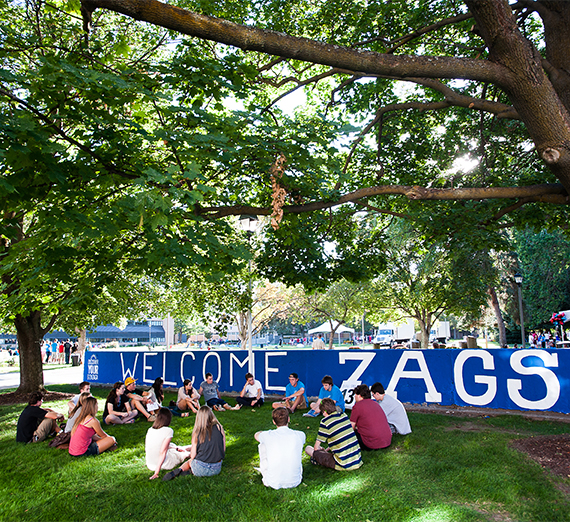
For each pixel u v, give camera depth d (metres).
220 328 16.28
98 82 5.84
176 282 15.91
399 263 23.44
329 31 11.82
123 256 8.54
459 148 13.14
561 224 12.03
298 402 10.89
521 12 8.54
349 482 5.76
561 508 4.72
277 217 6.89
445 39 11.78
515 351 9.95
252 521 4.82
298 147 7.48
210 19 4.81
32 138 5.50
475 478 5.58
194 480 6.03
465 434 7.75
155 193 5.11
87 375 19.92
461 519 4.58
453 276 21.69
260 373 13.88
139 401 10.47
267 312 30.94
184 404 11.12
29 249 7.88
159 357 16.89
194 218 7.65
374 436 7.09
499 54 5.58
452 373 10.63
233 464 6.72
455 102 7.15
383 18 11.30
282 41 5.05
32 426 8.58
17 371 32.12
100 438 7.79
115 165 7.35
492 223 11.68
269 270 13.98
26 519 5.16
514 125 12.21
